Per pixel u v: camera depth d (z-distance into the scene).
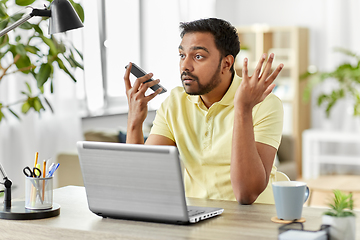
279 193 1.39
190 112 1.96
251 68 6.20
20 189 3.54
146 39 5.23
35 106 2.51
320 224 1.35
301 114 6.04
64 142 3.94
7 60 3.23
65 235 1.37
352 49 5.98
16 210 1.50
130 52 5.07
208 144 1.90
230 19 6.66
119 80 4.96
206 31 1.75
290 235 1.18
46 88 3.75
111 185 1.43
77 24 1.64
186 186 1.99
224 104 1.87
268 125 1.79
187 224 1.37
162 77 5.39
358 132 5.77
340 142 6.11
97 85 4.45
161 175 1.34
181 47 1.78
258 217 1.45
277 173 2.07
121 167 1.40
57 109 3.87
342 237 1.20
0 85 3.33
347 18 5.99
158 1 5.33
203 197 1.92
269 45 6.19
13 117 3.50
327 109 5.43
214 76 1.78
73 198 1.77
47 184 1.52
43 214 1.48
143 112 1.86
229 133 1.86
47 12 1.64
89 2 4.33
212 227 1.34
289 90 5.98
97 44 4.42
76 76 4.09
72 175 3.69
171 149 1.31
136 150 1.36
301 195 1.38
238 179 1.62
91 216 1.50
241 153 1.60
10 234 1.45
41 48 3.41
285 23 6.37
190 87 1.78
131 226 1.37
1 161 3.41
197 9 5.90
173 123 1.99
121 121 4.92
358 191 3.56
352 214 1.21
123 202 1.42
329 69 6.09
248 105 1.58
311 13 6.21
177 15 5.54
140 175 1.37
